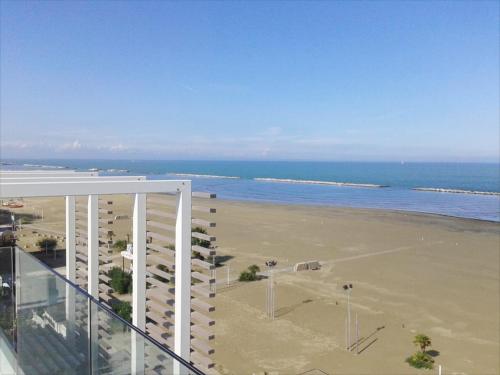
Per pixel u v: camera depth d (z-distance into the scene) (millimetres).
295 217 54250
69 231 9891
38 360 6086
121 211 48062
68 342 5406
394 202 76812
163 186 6652
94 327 4883
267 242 37594
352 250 34719
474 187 113688
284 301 21438
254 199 82250
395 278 26438
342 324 18609
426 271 28328
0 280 6922
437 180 143500
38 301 6043
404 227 47062
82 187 5992
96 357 4844
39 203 56656
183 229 6887
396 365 14922
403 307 21109
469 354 15953
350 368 14641
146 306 7938
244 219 51812
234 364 14766
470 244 37969
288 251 33875
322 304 21156
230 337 17000
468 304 21766
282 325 18328
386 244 37469
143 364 4148
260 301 21375
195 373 3541
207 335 6938
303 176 172625
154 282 8055
